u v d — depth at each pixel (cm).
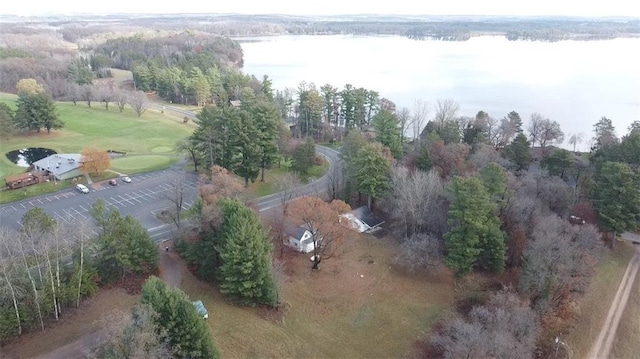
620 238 8119
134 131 13675
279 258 7000
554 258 6081
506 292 6056
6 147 11556
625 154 8988
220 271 5881
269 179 9950
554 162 9788
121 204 8431
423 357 5434
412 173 8662
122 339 3706
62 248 5134
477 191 6638
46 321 4909
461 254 6650
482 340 4875
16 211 8069
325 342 5491
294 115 16188
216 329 5197
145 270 5856
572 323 6038
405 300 6400
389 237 8006
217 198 6675
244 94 15600
